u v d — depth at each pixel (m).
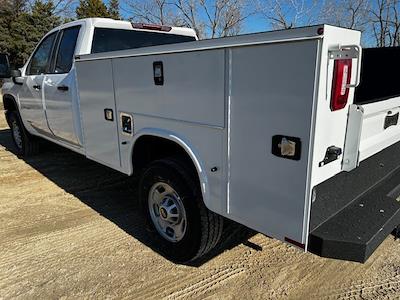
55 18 26.61
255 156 1.90
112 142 3.13
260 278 2.55
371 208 2.09
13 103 5.67
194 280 2.54
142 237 3.17
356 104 1.87
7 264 2.77
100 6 28.58
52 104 4.16
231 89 1.93
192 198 2.45
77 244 3.06
